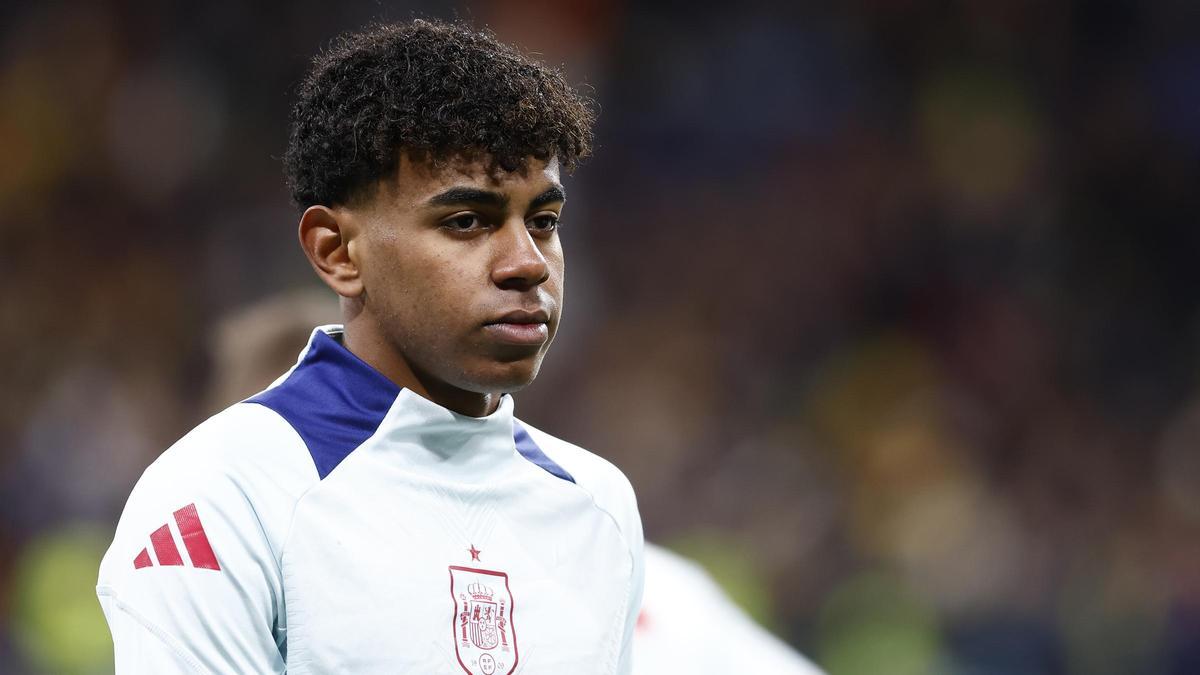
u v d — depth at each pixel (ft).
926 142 142.00
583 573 21.40
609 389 124.98
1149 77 146.00
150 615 18.92
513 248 19.77
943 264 136.98
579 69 138.00
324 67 20.93
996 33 146.20
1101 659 105.60
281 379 21.58
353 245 20.35
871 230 138.10
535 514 21.31
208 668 18.83
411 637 19.25
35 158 125.70
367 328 20.83
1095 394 131.34
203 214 125.29
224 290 120.06
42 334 117.60
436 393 20.76
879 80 144.05
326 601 19.24
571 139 20.48
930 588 107.24
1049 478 123.54
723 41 142.82
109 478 104.99
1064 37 146.92
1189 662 105.29
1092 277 138.41
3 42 129.29
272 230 123.03
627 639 22.16
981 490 119.24
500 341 19.75
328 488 19.84
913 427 123.44
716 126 140.56
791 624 104.42
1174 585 110.63
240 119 128.67
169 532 19.33
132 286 121.19
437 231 19.70
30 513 100.17
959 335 132.87
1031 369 131.54
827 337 133.39
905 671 100.99
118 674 18.90
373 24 23.15
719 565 106.73
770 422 125.49
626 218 135.95
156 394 114.93
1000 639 104.12
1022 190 141.59
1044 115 145.07
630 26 141.49
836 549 109.81
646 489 117.08
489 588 20.17
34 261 121.70
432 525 20.21
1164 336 136.15
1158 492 124.77
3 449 104.42
